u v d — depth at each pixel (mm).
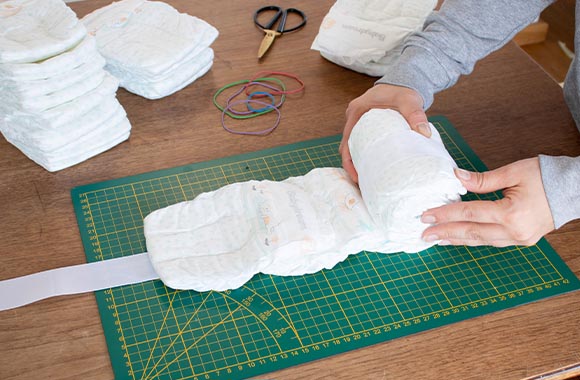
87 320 832
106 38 1185
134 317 836
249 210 933
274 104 1176
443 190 853
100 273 890
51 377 768
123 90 1204
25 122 1010
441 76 1069
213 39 1218
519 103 1189
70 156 1040
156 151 1082
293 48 1306
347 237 897
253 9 1410
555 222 861
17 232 944
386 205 868
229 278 862
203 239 911
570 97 1134
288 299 866
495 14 1076
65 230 952
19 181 1027
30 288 865
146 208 985
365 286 886
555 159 871
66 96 997
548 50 2268
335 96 1196
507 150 1095
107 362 787
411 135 903
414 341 817
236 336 817
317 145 1096
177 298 862
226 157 1070
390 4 1240
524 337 828
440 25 1092
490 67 1273
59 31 998
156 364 783
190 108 1165
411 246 921
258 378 773
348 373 780
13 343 802
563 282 898
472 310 857
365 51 1204
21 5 1044
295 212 920
